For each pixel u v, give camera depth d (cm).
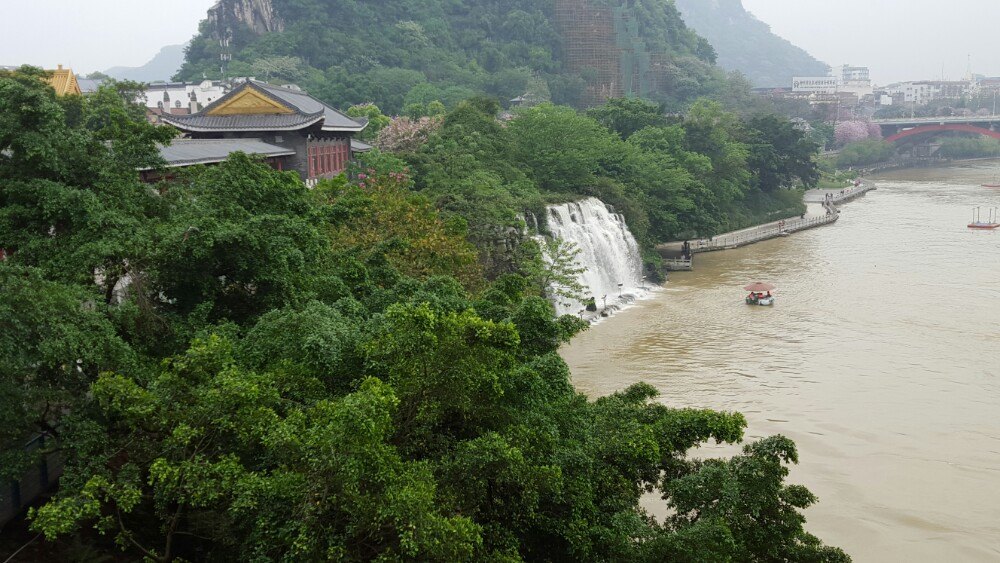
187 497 2122
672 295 9325
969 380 6212
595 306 8475
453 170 8750
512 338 2350
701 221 11856
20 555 2394
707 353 6950
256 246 2989
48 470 2734
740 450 4941
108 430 2309
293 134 7938
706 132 14062
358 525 1955
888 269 10312
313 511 1917
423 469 2094
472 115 10644
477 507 2253
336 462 1880
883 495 4488
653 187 11581
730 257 11556
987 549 3988
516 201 8525
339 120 9231
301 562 1891
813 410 5628
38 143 2803
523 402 2473
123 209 3055
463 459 2211
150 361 2586
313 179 8225
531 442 2431
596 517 2470
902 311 8238
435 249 5169
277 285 3136
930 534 4119
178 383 2100
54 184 2809
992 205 16575
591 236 9294
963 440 5156
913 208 16400
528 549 2458
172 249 2838
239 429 2070
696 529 2170
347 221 5106
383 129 11662
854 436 5212
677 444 2786
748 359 6756
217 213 3297
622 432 2705
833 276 9988
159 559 2162
